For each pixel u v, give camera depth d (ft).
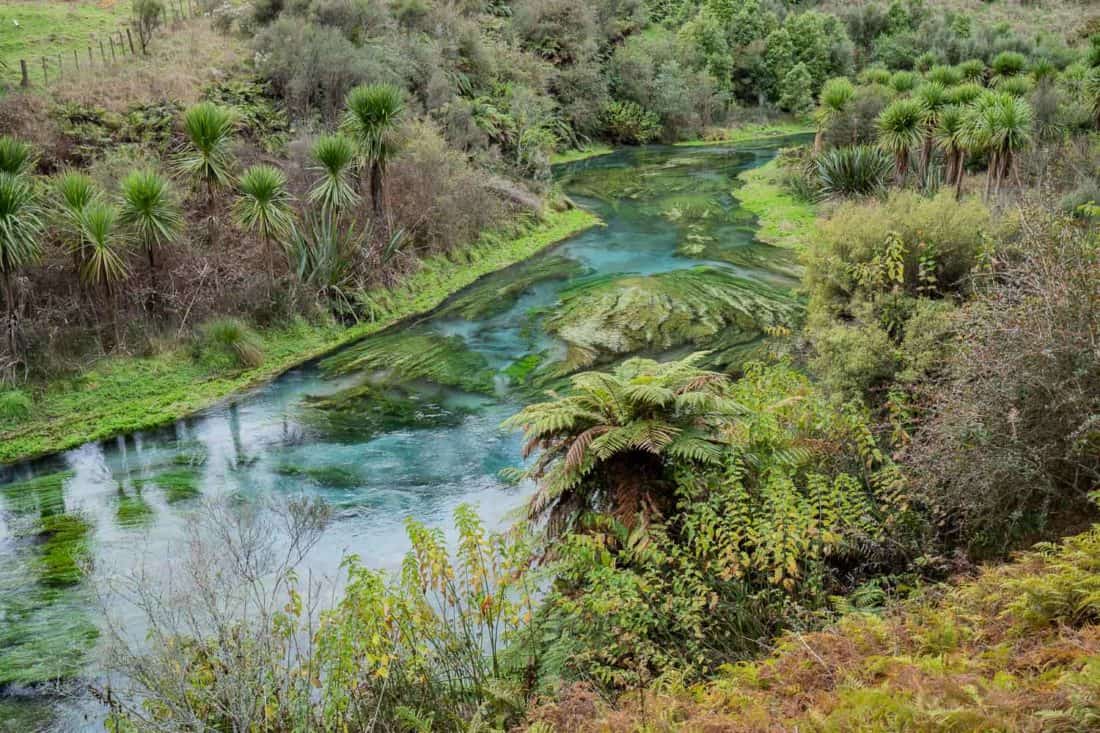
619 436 20.70
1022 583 11.49
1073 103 81.05
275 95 77.10
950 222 29.63
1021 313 16.24
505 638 17.49
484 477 31.86
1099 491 14.17
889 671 10.68
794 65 166.50
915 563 16.21
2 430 37.09
